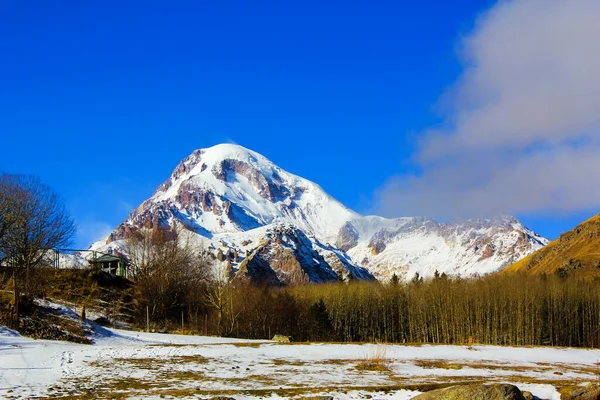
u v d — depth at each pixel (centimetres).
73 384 3706
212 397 3300
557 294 12556
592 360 6175
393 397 3506
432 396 3206
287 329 11956
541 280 14112
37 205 9031
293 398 3391
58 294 9125
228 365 4725
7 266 8631
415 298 13500
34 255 8888
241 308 11412
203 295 11825
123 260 12712
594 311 12469
